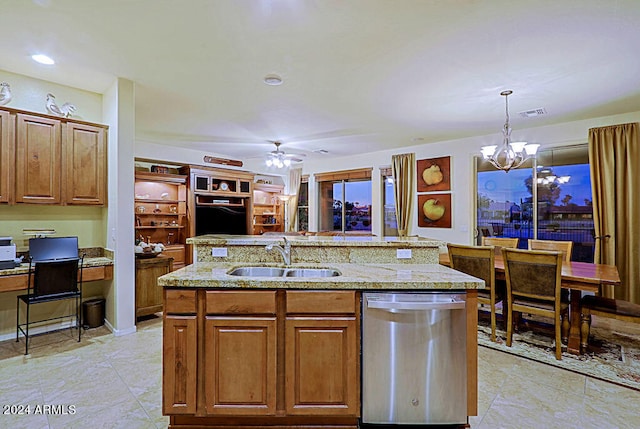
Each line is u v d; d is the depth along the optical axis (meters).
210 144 6.34
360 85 3.45
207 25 2.36
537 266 2.98
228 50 2.73
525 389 2.43
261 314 1.92
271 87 3.53
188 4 2.11
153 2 2.09
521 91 3.56
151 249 4.12
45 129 3.27
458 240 5.81
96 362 2.82
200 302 1.93
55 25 2.36
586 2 2.05
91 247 3.76
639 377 2.61
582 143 4.64
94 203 3.54
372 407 1.94
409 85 3.43
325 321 1.91
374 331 1.92
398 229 6.58
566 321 3.40
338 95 3.73
